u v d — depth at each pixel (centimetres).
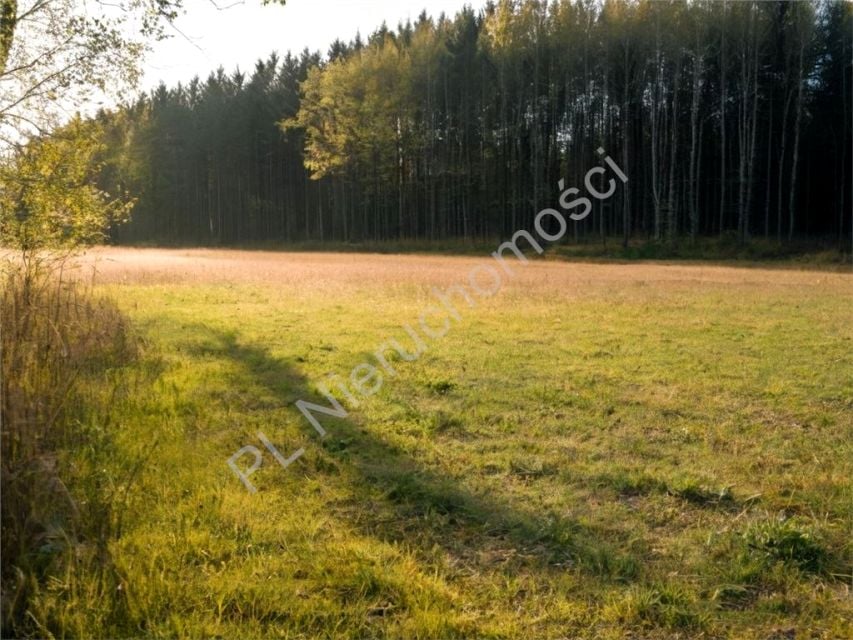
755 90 3997
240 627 334
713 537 443
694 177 4528
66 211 957
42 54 937
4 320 532
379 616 350
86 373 712
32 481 384
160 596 350
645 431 684
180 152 7406
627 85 3922
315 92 5709
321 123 5712
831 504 495
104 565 359
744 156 4100
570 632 341
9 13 898
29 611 326
